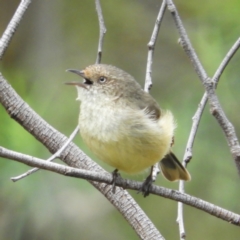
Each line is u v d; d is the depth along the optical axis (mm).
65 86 13359
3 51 8531
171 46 14188
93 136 8414
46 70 13961
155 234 8789
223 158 12555
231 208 12438
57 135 9414
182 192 8047
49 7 14531
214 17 13336
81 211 12664
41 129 9406
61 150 8414
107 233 12820
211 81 6766
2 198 12125
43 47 14320
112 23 14359
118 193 9008
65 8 14523
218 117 6730
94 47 14219
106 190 9055
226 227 13047
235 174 12547
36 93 13094
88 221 12758
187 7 13781
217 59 12727
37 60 14188
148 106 8789
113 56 14133
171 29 14344
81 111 8664
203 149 12547
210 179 12531
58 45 14312
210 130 12594
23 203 12172
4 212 12297
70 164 9328
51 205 12289
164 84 13633
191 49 6844
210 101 6742
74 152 9352
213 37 13062
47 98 12984
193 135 8625
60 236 12422
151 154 8383
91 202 12812
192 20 13688
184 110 12758
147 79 9391
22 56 14188
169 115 8961
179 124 12500
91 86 8781
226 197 12438
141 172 8703
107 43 14211
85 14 14484
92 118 8461
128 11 14484
